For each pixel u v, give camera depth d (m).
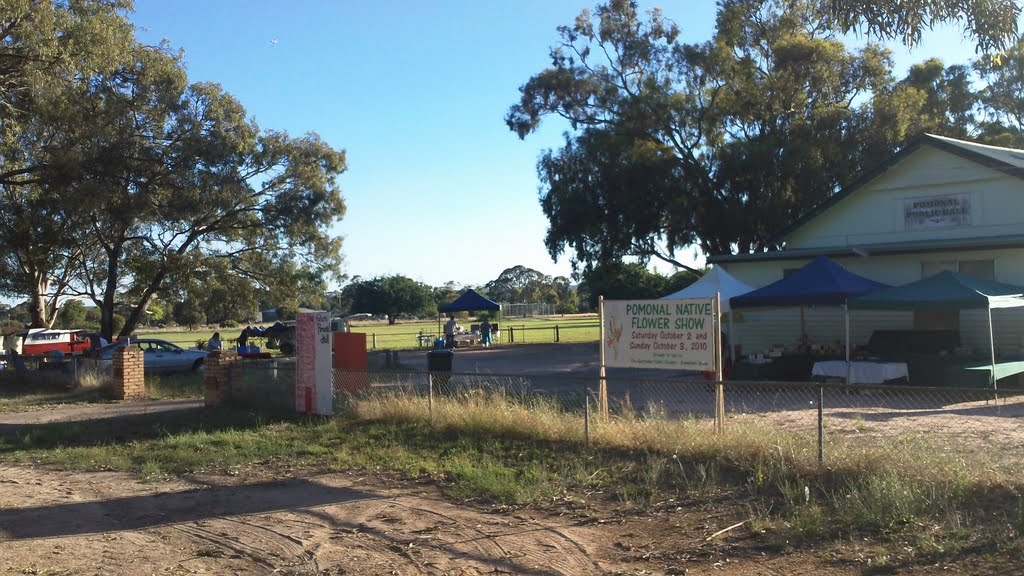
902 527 6.34
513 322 78.12
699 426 9.81
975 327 18.30
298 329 14.46
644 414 10.84
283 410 14.74
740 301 18.11
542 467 9.22
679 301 10.30
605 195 33.00
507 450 10.40
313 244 36.00
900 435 9.61
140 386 19.66
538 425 10.77
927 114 33.62
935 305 15.20
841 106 31.62
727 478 8.29
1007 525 6.08
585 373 21.23
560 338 44.91
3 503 8.70
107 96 27.59
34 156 27.03
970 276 18.19
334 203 35.25
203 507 8.38
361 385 15.00
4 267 34.31
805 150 29.52
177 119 29.84
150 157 28.69
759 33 33.84
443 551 6.57
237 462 10.59
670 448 9.28
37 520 7.95
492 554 6.44
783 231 23.25
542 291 137.25
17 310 72.62
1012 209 19.09
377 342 47.34
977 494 6.83
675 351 10.30
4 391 21.83
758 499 7.48
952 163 20.09
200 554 6.72
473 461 9.85
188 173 29.61
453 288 121.75
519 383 18.52
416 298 95.75
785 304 17.34
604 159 33.00
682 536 6.67
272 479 9.61
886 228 21.34
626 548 6.45
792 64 31.34
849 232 22.09
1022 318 17.58
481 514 7.67
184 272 34.56
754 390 16.28
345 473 9.78
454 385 14.51
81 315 70.50
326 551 6.71
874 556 5.82
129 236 34.00
